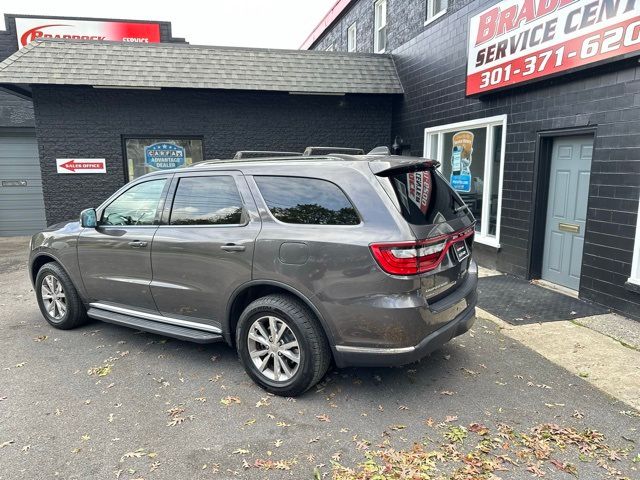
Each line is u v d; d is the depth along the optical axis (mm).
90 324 4988
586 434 2898
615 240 4973
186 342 4441
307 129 9734
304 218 3254
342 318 3049
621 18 4598
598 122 5090
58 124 8633
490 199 7211
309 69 9383
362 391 3455
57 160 8719
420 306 2945
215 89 8797
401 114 9672
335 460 2678
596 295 5277
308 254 3127
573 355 4031
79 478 2535
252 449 2781
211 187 3719
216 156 9391
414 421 3064
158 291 3932
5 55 10297
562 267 6035
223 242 3496
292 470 2598
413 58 9078
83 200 8938
